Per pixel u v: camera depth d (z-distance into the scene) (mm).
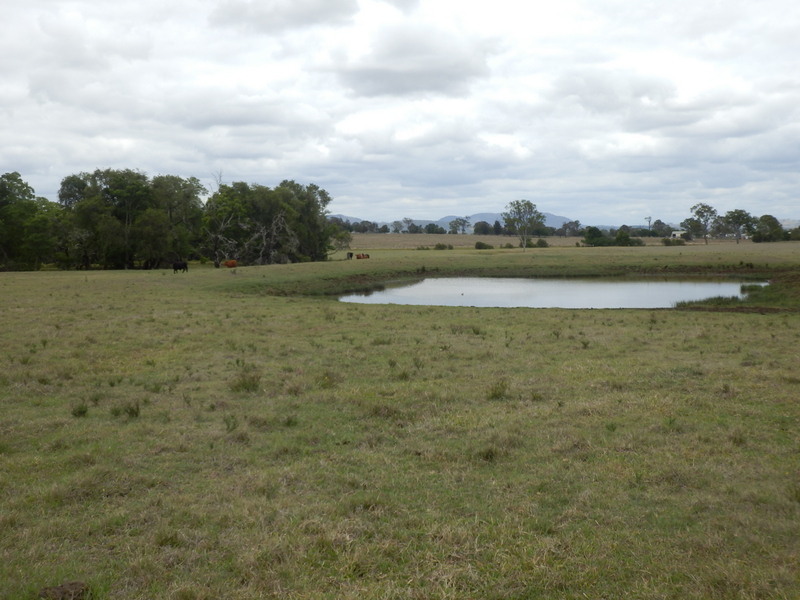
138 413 10164
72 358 15523
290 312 26984
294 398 11383
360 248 134875
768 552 5098
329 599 4562
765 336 18625
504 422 9531
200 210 91312
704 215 158875
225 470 7609
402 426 9586
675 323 22891
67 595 4543
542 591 4660
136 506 6379
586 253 83312
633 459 7684
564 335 19312
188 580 4844
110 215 76500
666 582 4703
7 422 9664
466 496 6633
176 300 32375
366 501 6402
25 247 76562
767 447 8008
